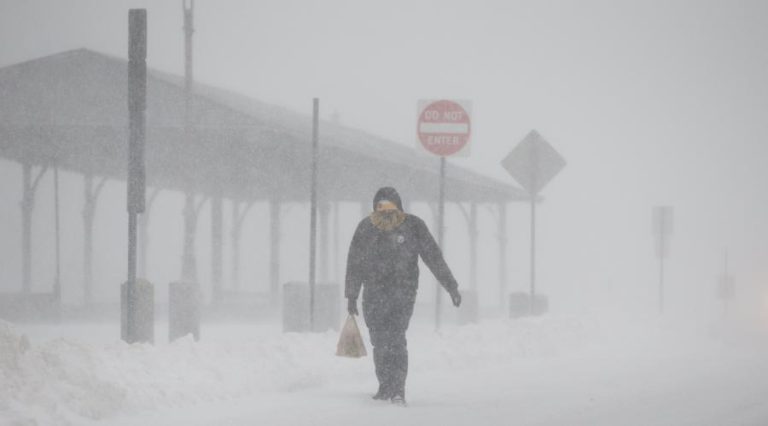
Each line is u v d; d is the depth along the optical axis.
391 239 29.09
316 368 33.25
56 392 23.75
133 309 37.84
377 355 29.05
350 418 25.05
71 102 83.69
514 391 31.83
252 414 25.48
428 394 30.92
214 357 31.59
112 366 27.41
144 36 37.47
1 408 21.95
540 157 62.75
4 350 23.66
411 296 29.09
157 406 25.95
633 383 34.69
